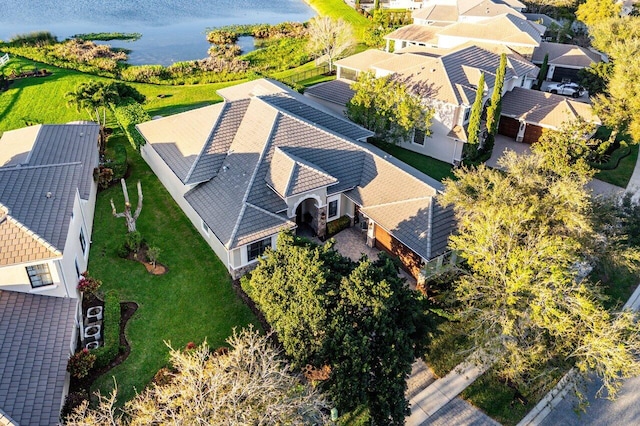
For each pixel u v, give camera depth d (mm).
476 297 24688
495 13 72938
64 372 20781
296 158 33188
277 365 18797
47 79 62219
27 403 19031
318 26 72562
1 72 63594
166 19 113250
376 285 21312
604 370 23234
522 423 23703
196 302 28625
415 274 31016
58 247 23125
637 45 46125
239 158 34156
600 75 56781
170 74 68875
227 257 30156
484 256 24406
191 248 33031
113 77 66812
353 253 33500
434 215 30750
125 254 31781
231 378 17969
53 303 23766
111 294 27547
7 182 26281
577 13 85562
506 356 23891
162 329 26672
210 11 125062
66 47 76750
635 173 46594
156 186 40188
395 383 20344
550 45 67375
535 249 23578
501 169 44500
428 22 78625
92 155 37781
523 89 51906
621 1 92688
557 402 24766
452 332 27531
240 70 71750
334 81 56094
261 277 23219
